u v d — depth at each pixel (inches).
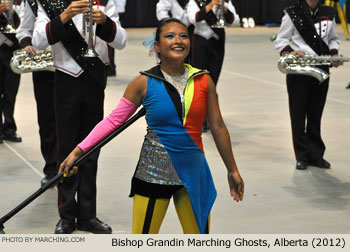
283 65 261.4
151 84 141.9
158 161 142.8
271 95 456.4
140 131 350.6
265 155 299.0
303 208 225.6
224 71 580.7
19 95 467.8
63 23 189.5
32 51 241.1
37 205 233.9
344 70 569.0
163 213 145.7
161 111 141.3
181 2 343.0
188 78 142.8
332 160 288.4
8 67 323.9
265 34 970.1
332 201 233.3
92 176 202.4
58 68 196.7
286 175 266.8
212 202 147.7
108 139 144.5
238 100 439.2
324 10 269.6
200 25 340.8
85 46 195.8
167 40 141.4
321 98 272.7
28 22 239.6
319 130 277.0
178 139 141.7
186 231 146.2
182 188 144.3
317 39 266.4
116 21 200.4
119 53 725.9
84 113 200.1
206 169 147.7
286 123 366.9
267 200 234.4
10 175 271.6
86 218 203.2
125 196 241.1
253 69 590.9
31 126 364.8
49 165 257.0
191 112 142.0
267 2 1149.7
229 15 341.7
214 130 146.7
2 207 229.9
